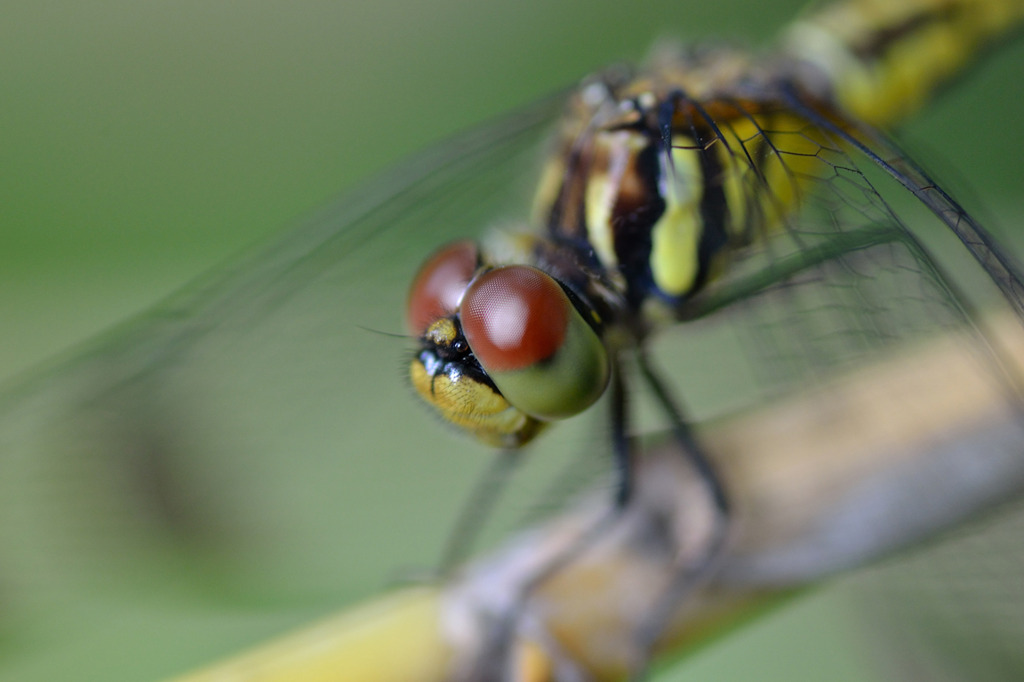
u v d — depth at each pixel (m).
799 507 0.12
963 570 0.12
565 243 0.12
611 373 0.12
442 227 0.12
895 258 0.12
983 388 0.12
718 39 0.13
